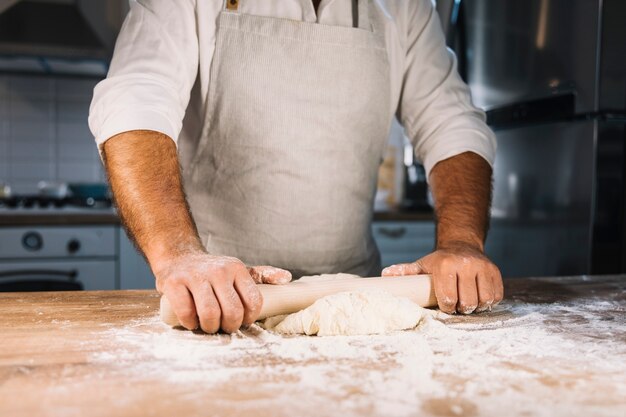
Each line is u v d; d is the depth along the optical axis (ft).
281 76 3.68
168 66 3.33
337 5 3.82
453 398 1.88
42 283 6.78
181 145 4.02
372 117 3.95
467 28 6.49
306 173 3.81
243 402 1.83
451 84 4.14
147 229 2.81
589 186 4.86
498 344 2.47
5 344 2.39
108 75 3.32
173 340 2.48
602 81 4.70
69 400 1.83
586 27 4.76
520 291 3.61
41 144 8.95
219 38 3.60
